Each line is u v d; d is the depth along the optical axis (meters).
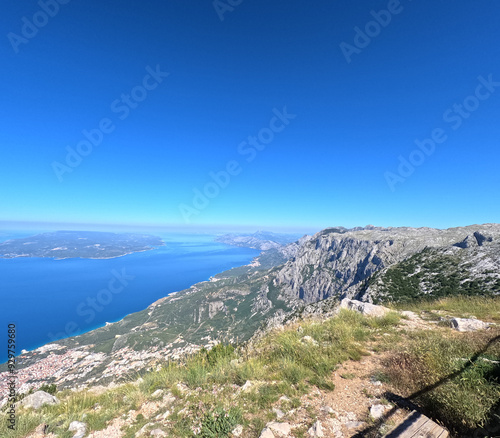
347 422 5.28
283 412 5.82
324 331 11.03
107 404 8.05
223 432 5.31
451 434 4.59
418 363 6.95
